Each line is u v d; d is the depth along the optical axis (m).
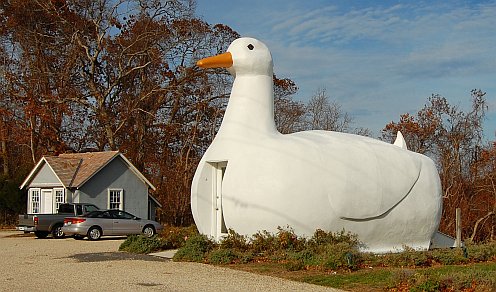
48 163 29.92
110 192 30.48
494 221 36.69
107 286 10.95
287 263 13.38
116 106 42.72
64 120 41.59
